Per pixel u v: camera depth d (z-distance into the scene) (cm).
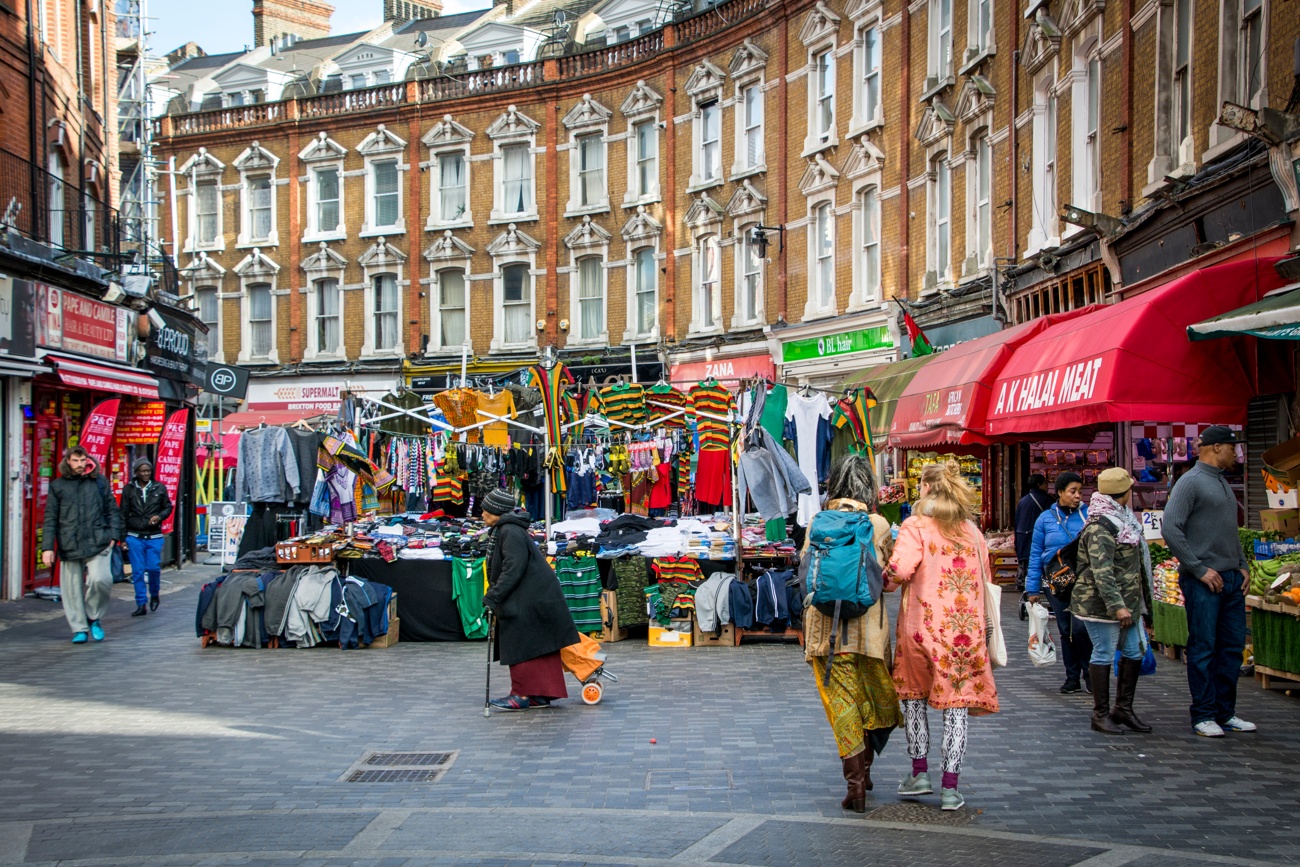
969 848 584
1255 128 1108
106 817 654
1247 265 1163
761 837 609
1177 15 1480
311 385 3919
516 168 3709
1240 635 831
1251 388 1167
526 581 953
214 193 4122
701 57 3259
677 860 573
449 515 1603
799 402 1498
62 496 1308
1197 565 809
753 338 3091
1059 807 657
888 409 1958
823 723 890
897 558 659
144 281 2073
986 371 1538
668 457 1597
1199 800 667
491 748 823
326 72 4272
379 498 1602
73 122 2141
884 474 2462
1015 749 795
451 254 3772
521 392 1562
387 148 3862
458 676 1116
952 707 654
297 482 1450
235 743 841
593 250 3550
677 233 3356
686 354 3294
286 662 1195
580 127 3581
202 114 4116
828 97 2844
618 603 1316
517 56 3922
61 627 1443
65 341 1769
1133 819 632
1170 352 1159
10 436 1661
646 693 1018
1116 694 895
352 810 670
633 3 3725
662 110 3381
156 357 2161
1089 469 1809
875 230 2656
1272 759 759
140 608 1562
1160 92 1488
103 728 887
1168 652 1152
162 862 572
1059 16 1847
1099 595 838
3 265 1617
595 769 761
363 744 838
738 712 932
